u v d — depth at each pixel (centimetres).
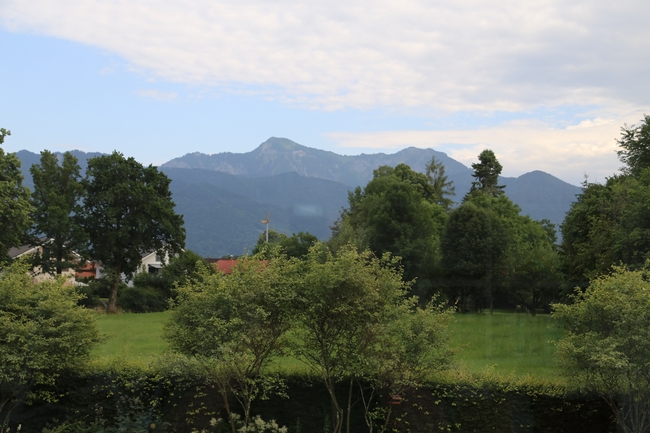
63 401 1212
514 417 1181
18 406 1191
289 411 1220
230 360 1061
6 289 1134
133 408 1198
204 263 1224
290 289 1120
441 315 1145
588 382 1144
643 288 1085
